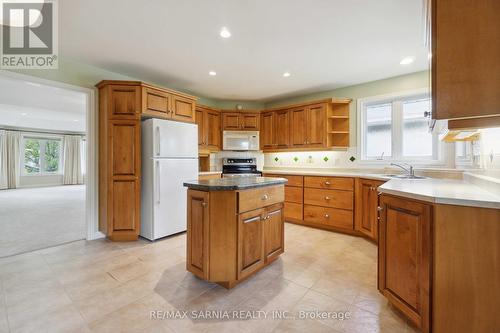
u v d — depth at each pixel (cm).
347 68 325
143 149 318
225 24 221
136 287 196
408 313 148
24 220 411
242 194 196
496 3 117
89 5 192
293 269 230
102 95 309
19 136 874
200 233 199
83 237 321
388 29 229
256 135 467
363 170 381
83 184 1016
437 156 324
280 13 204
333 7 196
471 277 126
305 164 452
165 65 315
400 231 156
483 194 140
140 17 210
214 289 194
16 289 191
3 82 385
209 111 451
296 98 462
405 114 352
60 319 155
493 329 123
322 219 361
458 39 122
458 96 123
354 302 177
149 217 308
